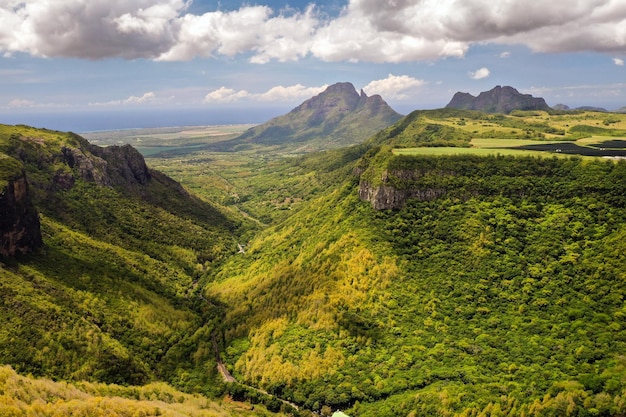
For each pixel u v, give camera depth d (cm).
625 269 12619
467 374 11788
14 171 17912
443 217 17212
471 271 15150
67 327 14725
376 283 15925
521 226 15725
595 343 11231
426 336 13700
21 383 10281
